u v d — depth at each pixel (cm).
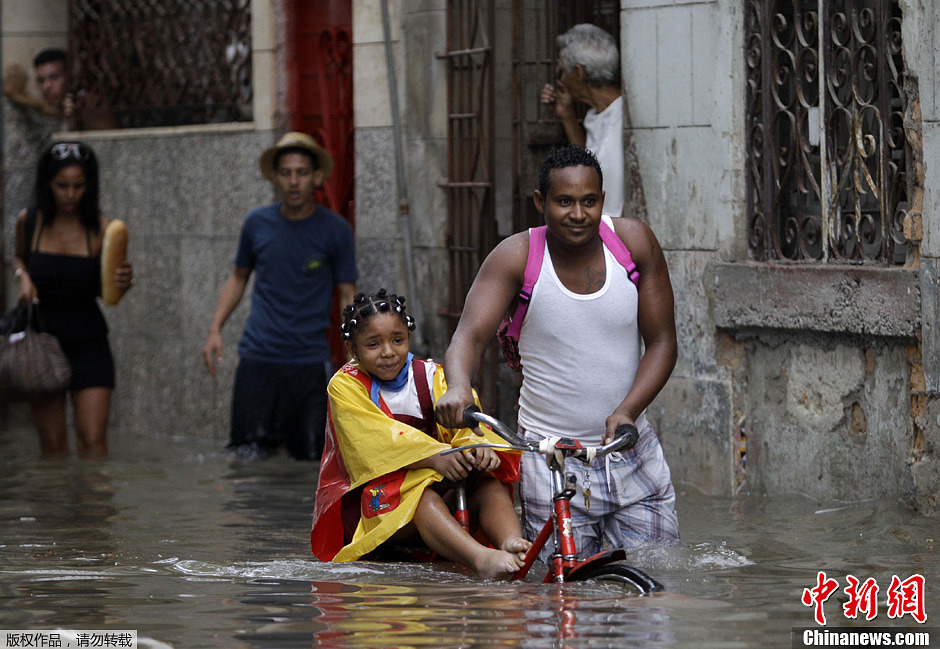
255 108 2973
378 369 1480
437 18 2603
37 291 2666
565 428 1438
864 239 1848
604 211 2158
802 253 1923
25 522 1805
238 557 1514
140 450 2859
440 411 1316
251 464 2534
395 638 1061
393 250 2730
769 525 1691
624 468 1454
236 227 3023
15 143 3503
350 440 1469
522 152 2370
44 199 2641
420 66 2650
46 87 3459
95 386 2714
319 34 2914
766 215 1958
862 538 1566
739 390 2009
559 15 2409
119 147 3316
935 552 1467
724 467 2014
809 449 1911
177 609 1184
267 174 2659
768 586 1262
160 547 1588
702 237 2038
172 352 3219
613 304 1402
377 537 1429
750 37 1966
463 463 1417
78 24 3428
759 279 1934
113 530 1733
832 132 1867
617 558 1268
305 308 2623
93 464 2539
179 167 3161
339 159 2905
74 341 2691
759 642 1044
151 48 3262
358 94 2770
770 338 1961
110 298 2644
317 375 2620
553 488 1302
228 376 3048
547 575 1317
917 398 1745
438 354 2630
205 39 3128
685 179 2058
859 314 1794
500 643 1039
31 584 1316
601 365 1414
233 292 2694
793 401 1934
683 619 1116
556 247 1404
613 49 2188
